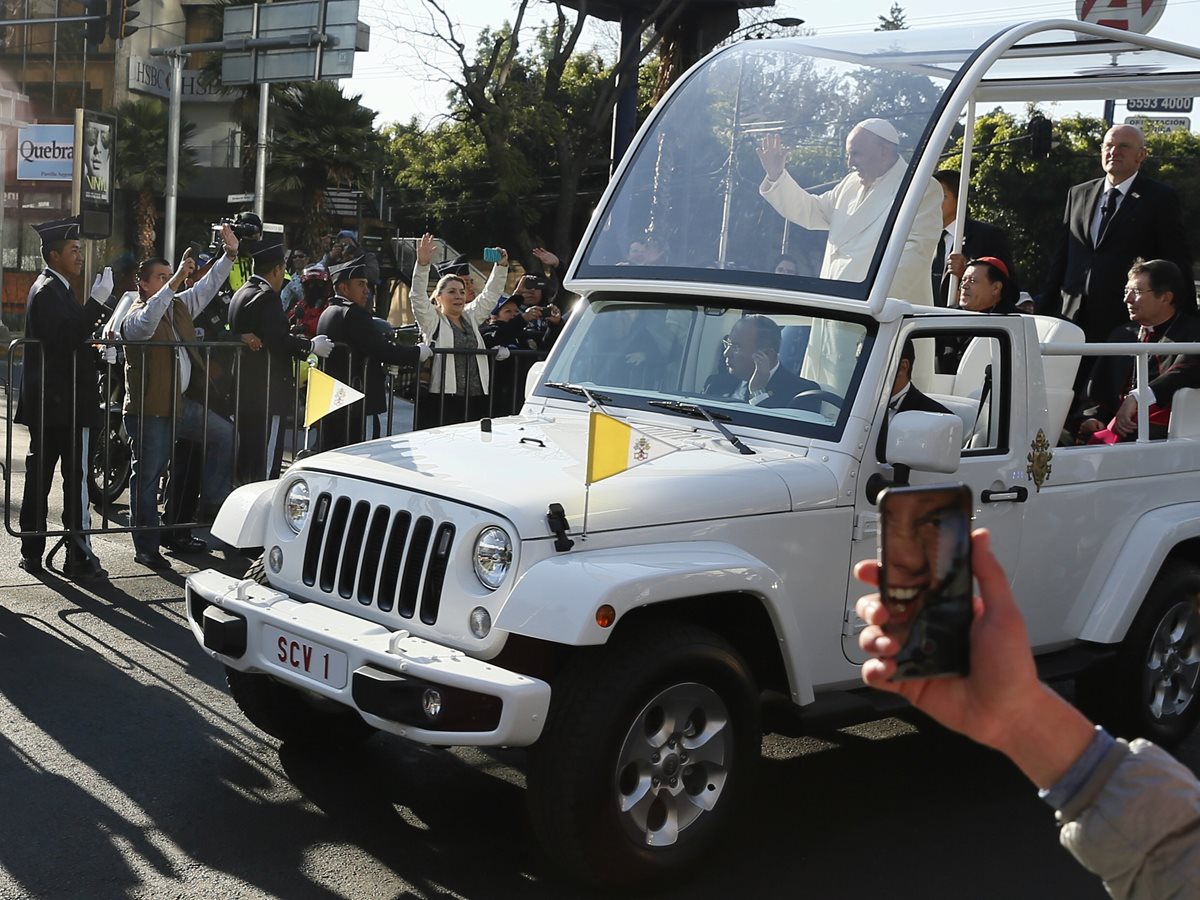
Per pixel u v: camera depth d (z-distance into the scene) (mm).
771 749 5613
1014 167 24719
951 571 1359
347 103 39406
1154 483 5672
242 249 10172
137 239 40000
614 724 3855
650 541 4121
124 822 4457
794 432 4719
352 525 4434
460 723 3803
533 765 3900
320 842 4387
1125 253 7418
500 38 27484
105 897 3912
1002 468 5039
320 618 4297
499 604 3965
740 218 5191
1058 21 5367
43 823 4410
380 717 3922
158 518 8281
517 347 9836
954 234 7562
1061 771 1416
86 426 7707
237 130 44688
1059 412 5680
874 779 5270
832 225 4934
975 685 1402
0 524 8984
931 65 5059
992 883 4289
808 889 4184
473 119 28312
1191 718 5781
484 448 4668
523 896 4051
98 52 39875
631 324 5359
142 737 5258
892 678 1349
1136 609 5398
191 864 4168
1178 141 26359
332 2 19016
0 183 36219
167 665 6188
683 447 4680
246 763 5051
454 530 4102
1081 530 5371
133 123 38812
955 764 5480
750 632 4441
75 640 6500
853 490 4590
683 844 4105
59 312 7457
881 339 4707
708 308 5152
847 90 5137
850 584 4617
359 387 8469
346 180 40031
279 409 8523
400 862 4262
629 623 4078
